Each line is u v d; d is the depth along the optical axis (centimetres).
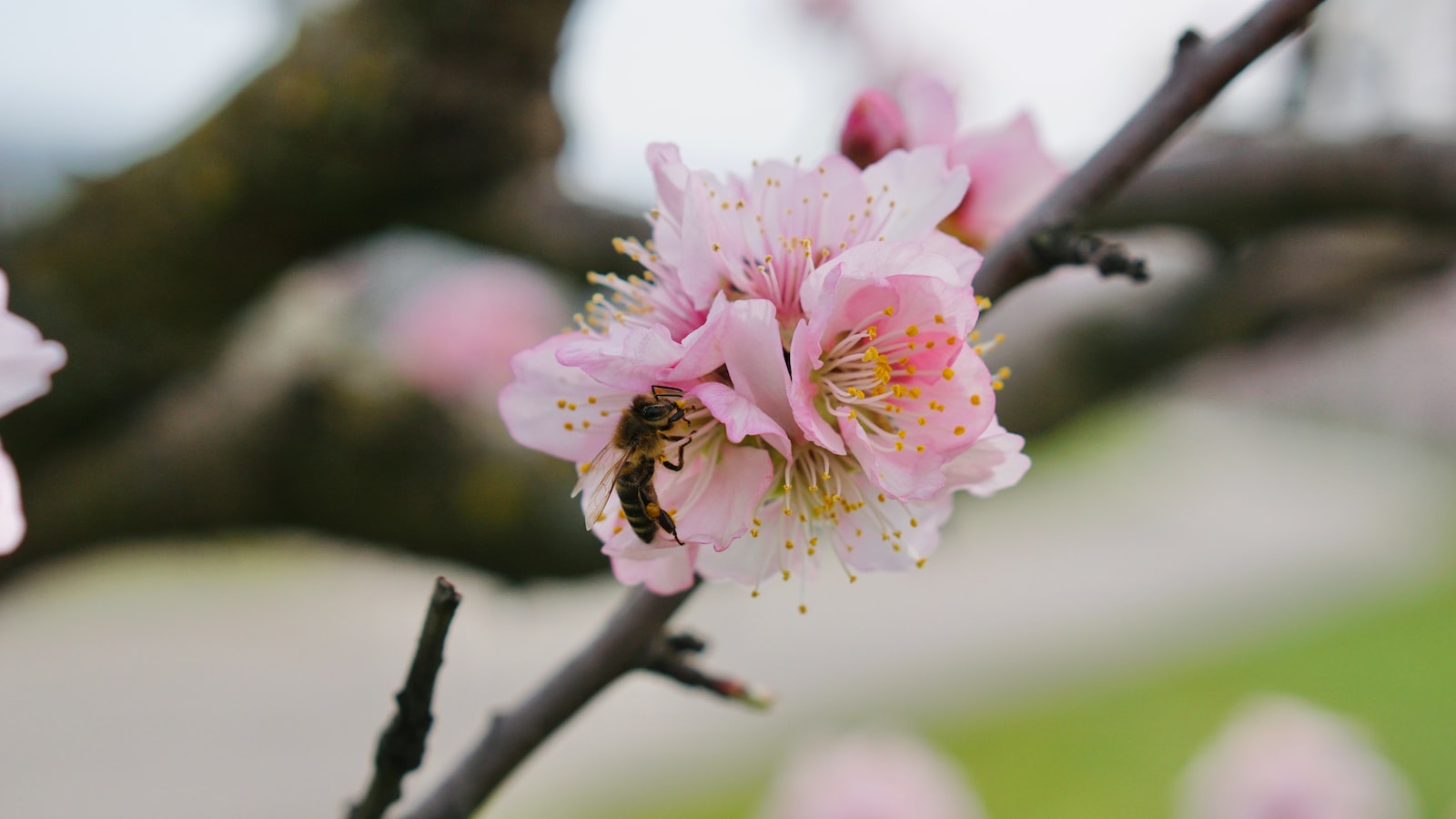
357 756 128
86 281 37
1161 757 116
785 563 25
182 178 37
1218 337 43
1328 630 159
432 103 36
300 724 136
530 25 35
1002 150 27
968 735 127
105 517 39
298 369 41
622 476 25
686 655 26
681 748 132
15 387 24
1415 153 34
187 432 39
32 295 37
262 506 41
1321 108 44
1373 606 171
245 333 41
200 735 132
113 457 39
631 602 25
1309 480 298
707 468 25
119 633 163
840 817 65
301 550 48
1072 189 25
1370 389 317
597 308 25
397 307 54
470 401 42
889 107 27
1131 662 154
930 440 24
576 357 24
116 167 38
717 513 25
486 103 36
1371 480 297
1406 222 34
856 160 27
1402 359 302
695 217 24
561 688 25
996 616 185
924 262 24
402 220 39
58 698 141
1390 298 46
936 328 24
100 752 127
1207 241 39
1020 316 45
